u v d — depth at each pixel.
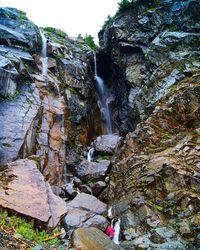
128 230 8.77
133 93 16.42
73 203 10.12
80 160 14.51
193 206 8.51
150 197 9.38
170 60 14.62
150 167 10.12
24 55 15.87
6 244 6.60
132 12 19.03
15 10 19.70
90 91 19.58
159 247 7.81
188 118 11.36
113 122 20.05
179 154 10.10
